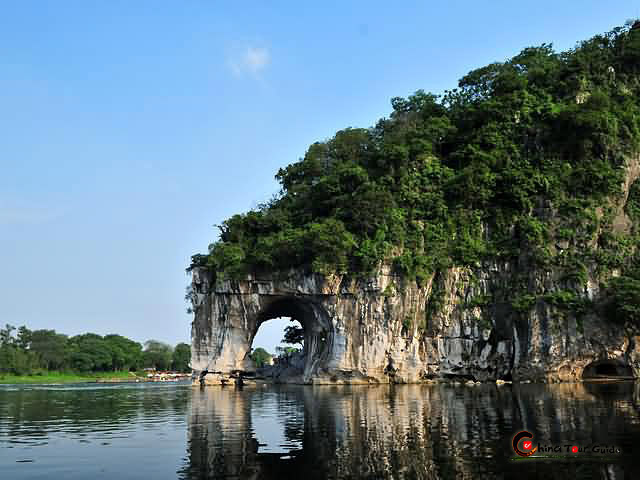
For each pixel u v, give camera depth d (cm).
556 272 7088
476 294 7469
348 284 7481
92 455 2453
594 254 7019
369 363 7281
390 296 7294
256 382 8625
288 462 2211
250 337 8388
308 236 7600
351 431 2942
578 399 4284
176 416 3884
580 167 7600
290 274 7838
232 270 8012
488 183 7775
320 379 7538
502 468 2036
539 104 8550
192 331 8500
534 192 7656
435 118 9288
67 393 7125
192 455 2405
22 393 7181
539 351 6875
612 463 2080
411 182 8106
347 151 9950
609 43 9581
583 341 6800
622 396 4466
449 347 7362
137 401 5372
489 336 7312
